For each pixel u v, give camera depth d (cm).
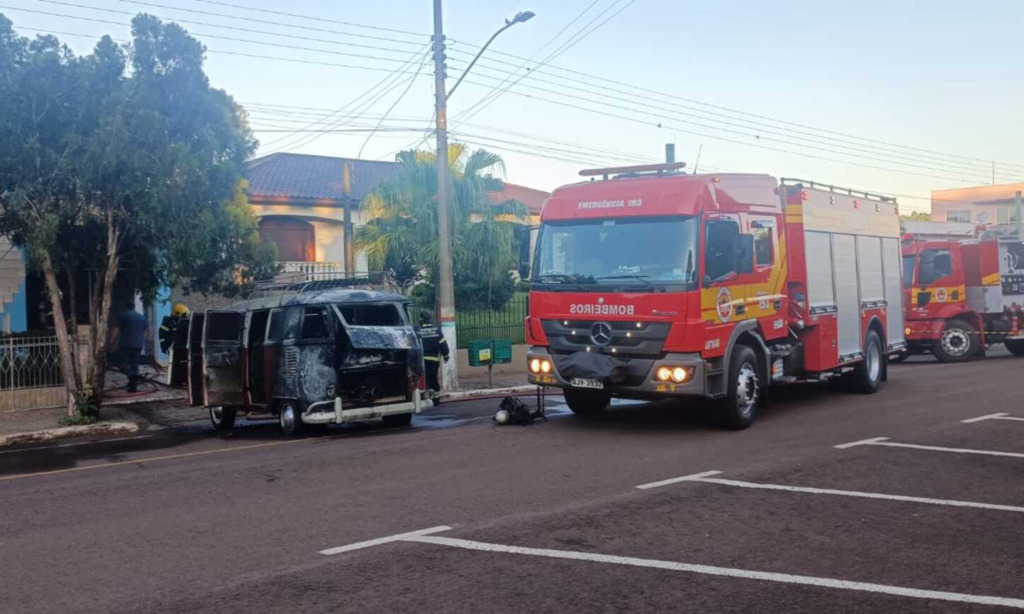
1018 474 888
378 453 1056
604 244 1143
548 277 1183
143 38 1401
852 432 1146
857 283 1509
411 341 1282
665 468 924
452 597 543
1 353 1559
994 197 5728
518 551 636
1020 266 2178
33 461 1120
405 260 2045
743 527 695
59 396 1595
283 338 1245
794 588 556
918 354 2412
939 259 2197
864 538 665
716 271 1110
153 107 1380
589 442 1098
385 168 3266
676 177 1134
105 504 825
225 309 1338
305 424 1252
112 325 2080
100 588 575
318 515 752
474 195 2039
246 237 1775
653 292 1087
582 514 737
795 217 1314
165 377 1942
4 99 1297
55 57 1332
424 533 686
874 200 1603
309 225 2756
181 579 588
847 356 1452
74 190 1385
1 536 716
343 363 1232
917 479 866
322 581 577
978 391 1555
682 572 587
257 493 851
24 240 1435
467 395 1722
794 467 925
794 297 1318
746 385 1179
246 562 622
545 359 1174
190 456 1102
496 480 880
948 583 564
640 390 1102
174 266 1459
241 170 1545
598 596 543
